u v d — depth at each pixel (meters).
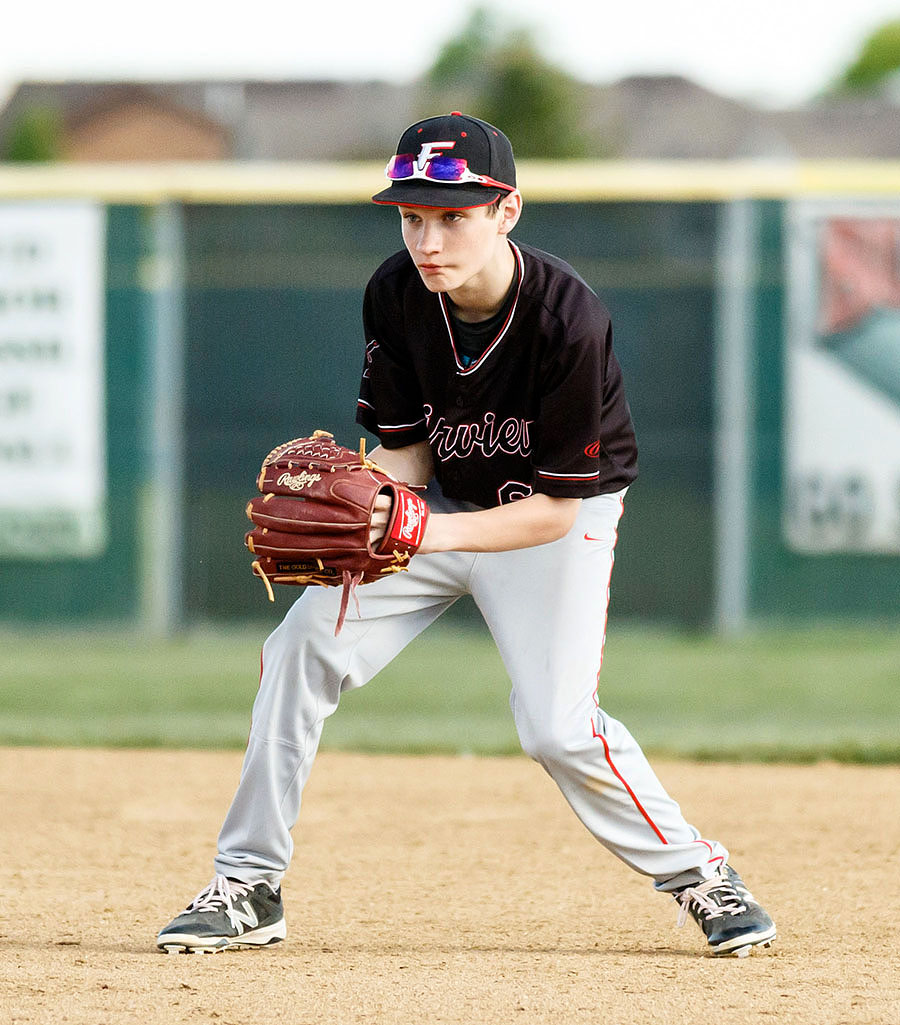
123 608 41.97
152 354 42.12
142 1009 10.94
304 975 11.96
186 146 151.88
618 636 41.72
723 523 41.44
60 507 42.03
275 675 12.41
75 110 152.75
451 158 10.77
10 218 42.09
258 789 12.61
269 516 11.26
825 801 21.45
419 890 15.92
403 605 12.48
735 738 27.92
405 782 23.00
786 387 41.31
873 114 154.38
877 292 41.06
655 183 41.66
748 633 41.28
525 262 11.41
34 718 30.73
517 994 11.40
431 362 11.88
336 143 152.38
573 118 122.00
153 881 16.22
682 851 12.58
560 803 21.33
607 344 11.62
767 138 151.12
